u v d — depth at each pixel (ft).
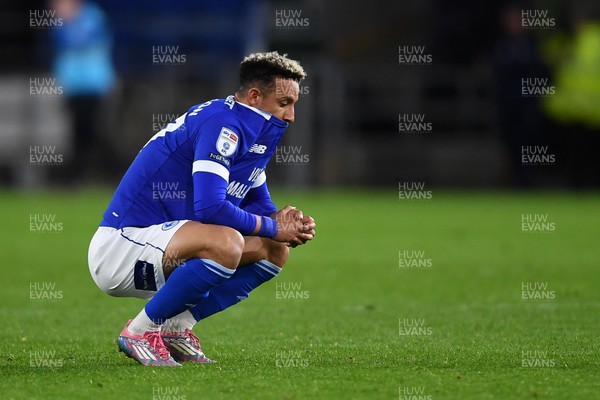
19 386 56.44
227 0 235.20
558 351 68.13
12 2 235.81
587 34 221.87
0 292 101.45
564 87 221.46
